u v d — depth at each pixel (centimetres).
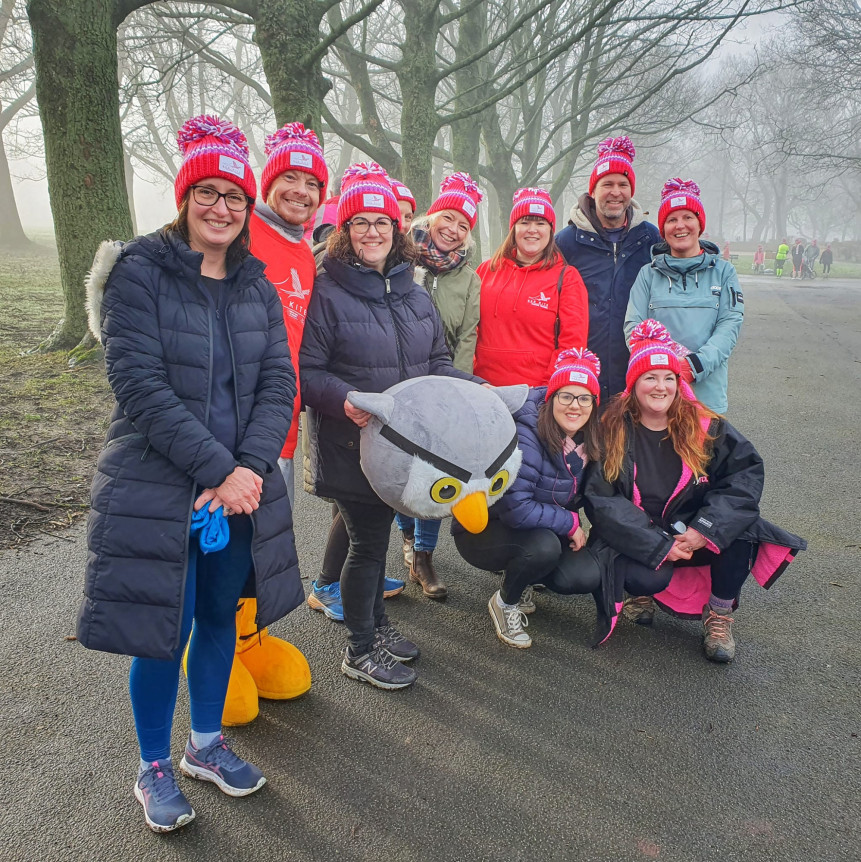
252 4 823
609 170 381
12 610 325
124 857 204
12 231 2348
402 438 240
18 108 2312
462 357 366
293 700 277
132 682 210
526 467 306
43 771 235
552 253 365
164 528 196
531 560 303
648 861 206
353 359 267
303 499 489
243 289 216
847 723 269
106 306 195
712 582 316
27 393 653
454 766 243
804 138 2577
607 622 308
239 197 202
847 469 553
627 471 317
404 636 322
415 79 1091
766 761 248
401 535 436
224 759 231
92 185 736
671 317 379
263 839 211
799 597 361
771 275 3419
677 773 242
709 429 317
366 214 257
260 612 213
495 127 1698
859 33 1839
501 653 314
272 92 845
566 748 253
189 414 196
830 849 212
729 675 299
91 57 698
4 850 205
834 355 1077
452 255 357
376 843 211
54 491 454
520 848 210
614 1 957
